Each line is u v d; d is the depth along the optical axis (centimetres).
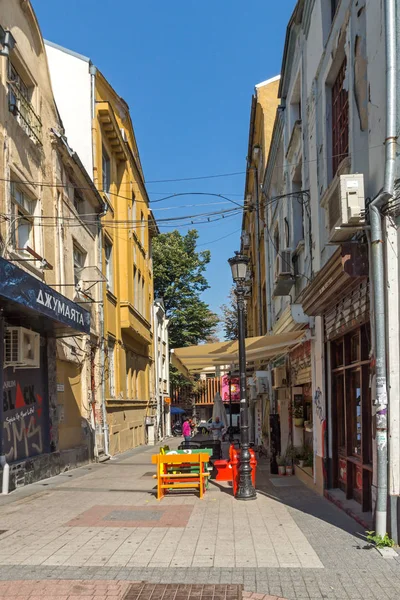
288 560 567
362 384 762
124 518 786
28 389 1216
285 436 1591
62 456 1388
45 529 715
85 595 472
